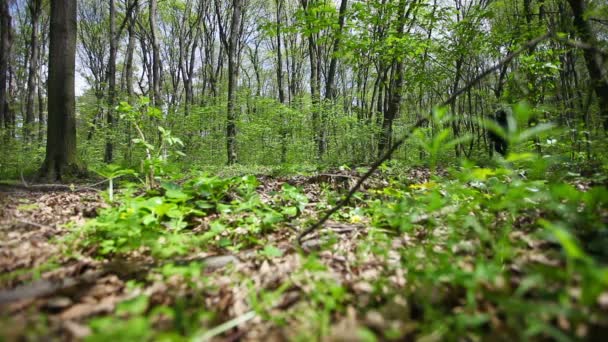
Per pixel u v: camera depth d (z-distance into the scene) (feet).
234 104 41.09
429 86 30.73
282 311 4.94
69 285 5.88
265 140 43.68
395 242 7.61
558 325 3.80
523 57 21.54
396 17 29.17
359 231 8.82
